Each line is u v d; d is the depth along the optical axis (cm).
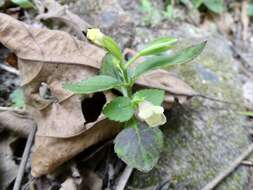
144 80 14
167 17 21
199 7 24
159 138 12
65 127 12
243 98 17
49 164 12
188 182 14
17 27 13
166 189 13
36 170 12
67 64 13
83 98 13
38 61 13
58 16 17
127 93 13
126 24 19
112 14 19
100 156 14
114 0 20
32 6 18
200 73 17
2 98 15
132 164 12
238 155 15
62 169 13
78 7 19
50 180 13
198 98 16
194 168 14
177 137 15
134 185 13
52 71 13
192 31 20
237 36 23
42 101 13
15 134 14
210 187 14
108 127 13
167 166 14
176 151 14
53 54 13
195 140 15
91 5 19
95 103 14
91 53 13
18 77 16
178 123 15
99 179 13
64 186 12
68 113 13
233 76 18
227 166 14
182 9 23
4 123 14
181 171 14
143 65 12
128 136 12
